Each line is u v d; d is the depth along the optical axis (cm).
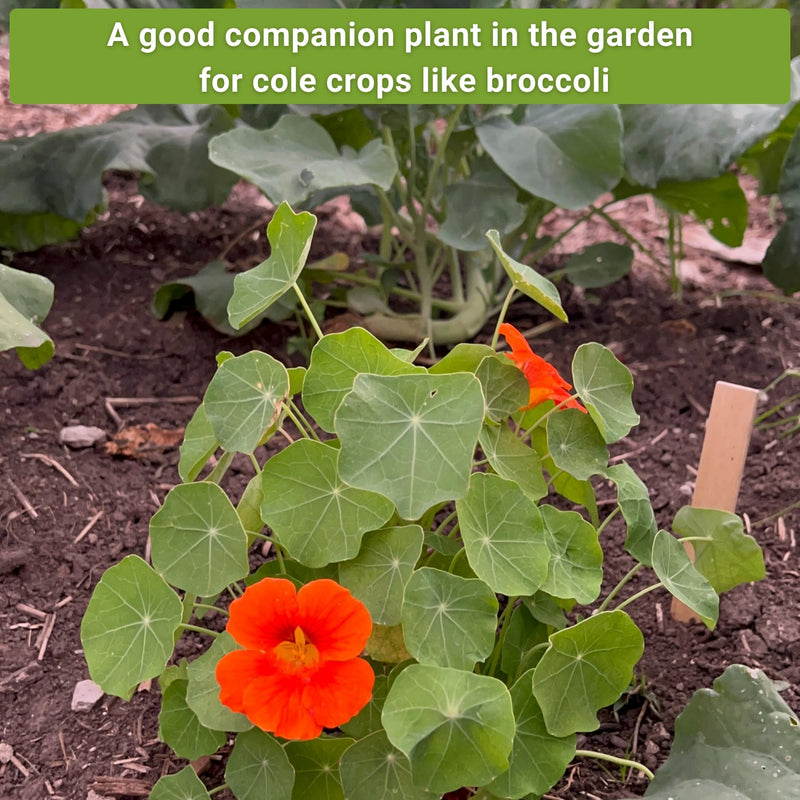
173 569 39
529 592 39
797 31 87
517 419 48
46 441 71
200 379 80
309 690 35
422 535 38
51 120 113
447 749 35
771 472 71
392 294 95
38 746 49
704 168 74
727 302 95
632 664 41
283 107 88
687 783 42
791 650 55
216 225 102
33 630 56
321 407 40
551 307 45
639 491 45
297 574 43
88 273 91
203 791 39
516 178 75
